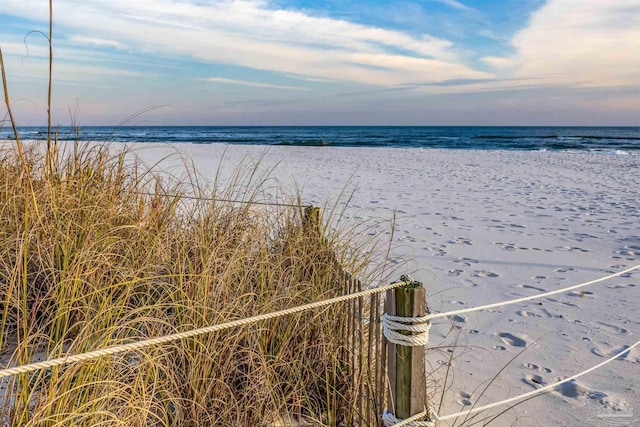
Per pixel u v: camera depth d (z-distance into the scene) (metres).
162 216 3.19
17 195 2.94
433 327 3.81
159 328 2.12
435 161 19.02
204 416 1.99
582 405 2.72
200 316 2.14
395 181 12.82
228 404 2.07
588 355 3.33
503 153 23.31
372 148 27.62
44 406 1.53
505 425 2.54
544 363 3.22
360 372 2.13
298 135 58.31
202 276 2.28
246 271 2.52
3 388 1.95
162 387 1.95
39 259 2.61
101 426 1.68
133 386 1.82
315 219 3.17
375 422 2.08
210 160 17.27
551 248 6.20
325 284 2.62
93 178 3.34
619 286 4.76
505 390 2.88
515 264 5.50
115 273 2.43
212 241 2.76
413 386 1.84
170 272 2.57
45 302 2.47
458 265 5.43
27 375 1.69
